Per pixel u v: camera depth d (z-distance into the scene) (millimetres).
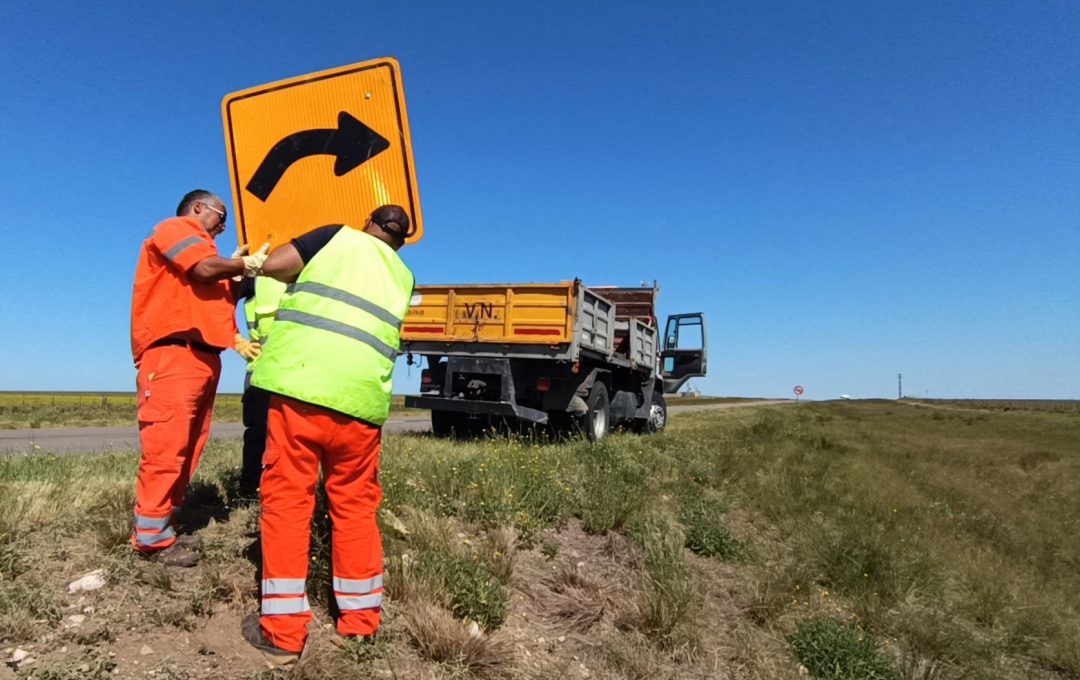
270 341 2781
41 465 5109
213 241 3285
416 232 3305
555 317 10273
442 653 3152
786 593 5363
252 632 2775
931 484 12750
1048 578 7621
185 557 3221
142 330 3162
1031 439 27906
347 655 2844
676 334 17234
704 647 4375
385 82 3312
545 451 8125
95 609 2760
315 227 3377
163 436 3131
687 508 6832
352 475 2914
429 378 11164
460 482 5461
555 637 3965
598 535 5664
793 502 8109
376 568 3004
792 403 78625
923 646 5141
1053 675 5273
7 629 2506
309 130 3410
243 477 4383
